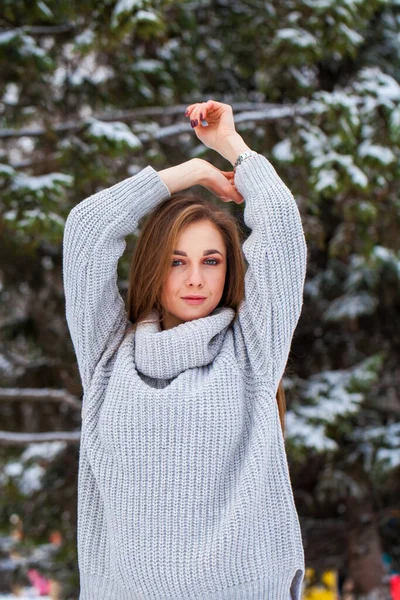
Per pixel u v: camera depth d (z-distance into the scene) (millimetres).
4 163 4762
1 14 4551
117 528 1771
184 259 1935
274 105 5500
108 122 5184
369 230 5473
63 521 6250
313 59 5109
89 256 1868
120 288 5320
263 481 1763
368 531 6715
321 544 6887
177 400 1761
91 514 1885
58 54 5164
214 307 1978
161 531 1734
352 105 4660
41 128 4879
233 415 1777
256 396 1842
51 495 6250
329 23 4906
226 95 6375
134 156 5324
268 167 1970
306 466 6480
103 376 1900
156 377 1845
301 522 6797
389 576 6684
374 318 6668
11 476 6059
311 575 7004
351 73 6535
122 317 2002
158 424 1760
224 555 1701
